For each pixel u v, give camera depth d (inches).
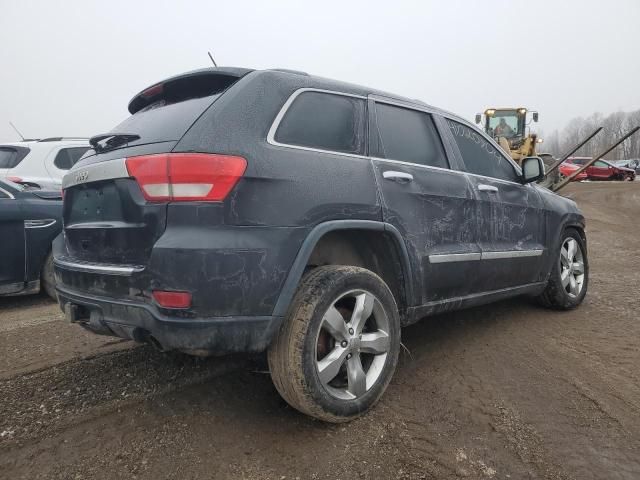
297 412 99.1
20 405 102.3
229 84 96.8
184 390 109.6
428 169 120.0
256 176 84.0
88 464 81.8
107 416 97.9
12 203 179.9
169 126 91.7
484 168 144.9
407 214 109.0
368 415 97.2
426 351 133.6
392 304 102.3
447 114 138.9
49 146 262.7
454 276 121.1
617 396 106.2
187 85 106.1
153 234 82.1
